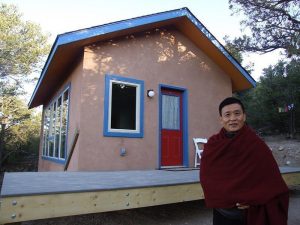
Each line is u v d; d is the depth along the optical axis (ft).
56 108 34.19
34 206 10.94
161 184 14.44
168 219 16.90
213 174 7.02
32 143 75.31
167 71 27.40
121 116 24.04
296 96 62.49
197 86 29.45
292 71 62.85
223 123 7.36
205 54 30.83
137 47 25.70
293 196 23.70
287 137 63.21
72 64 26.50
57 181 14.96
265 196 6.23
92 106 22.53
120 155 23.34
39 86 34.81
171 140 27.17
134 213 18.02
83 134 21.85
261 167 6.48
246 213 6.64
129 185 13.76
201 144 28.73
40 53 71.26
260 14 34.91
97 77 23.07
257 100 71.46
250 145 6.68
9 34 68.39
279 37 34.53
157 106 26.17
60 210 11.44
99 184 13.92
